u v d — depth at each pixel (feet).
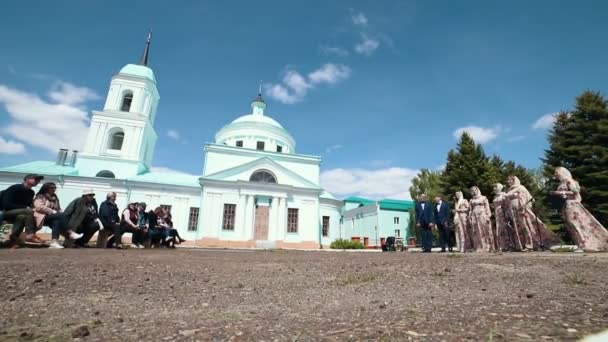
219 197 80.07
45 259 16.98
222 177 82.94
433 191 108.17
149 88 101.30
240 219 79.51
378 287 10.71
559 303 7.31
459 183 88.79
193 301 8.67
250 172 85.46
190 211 89.04
